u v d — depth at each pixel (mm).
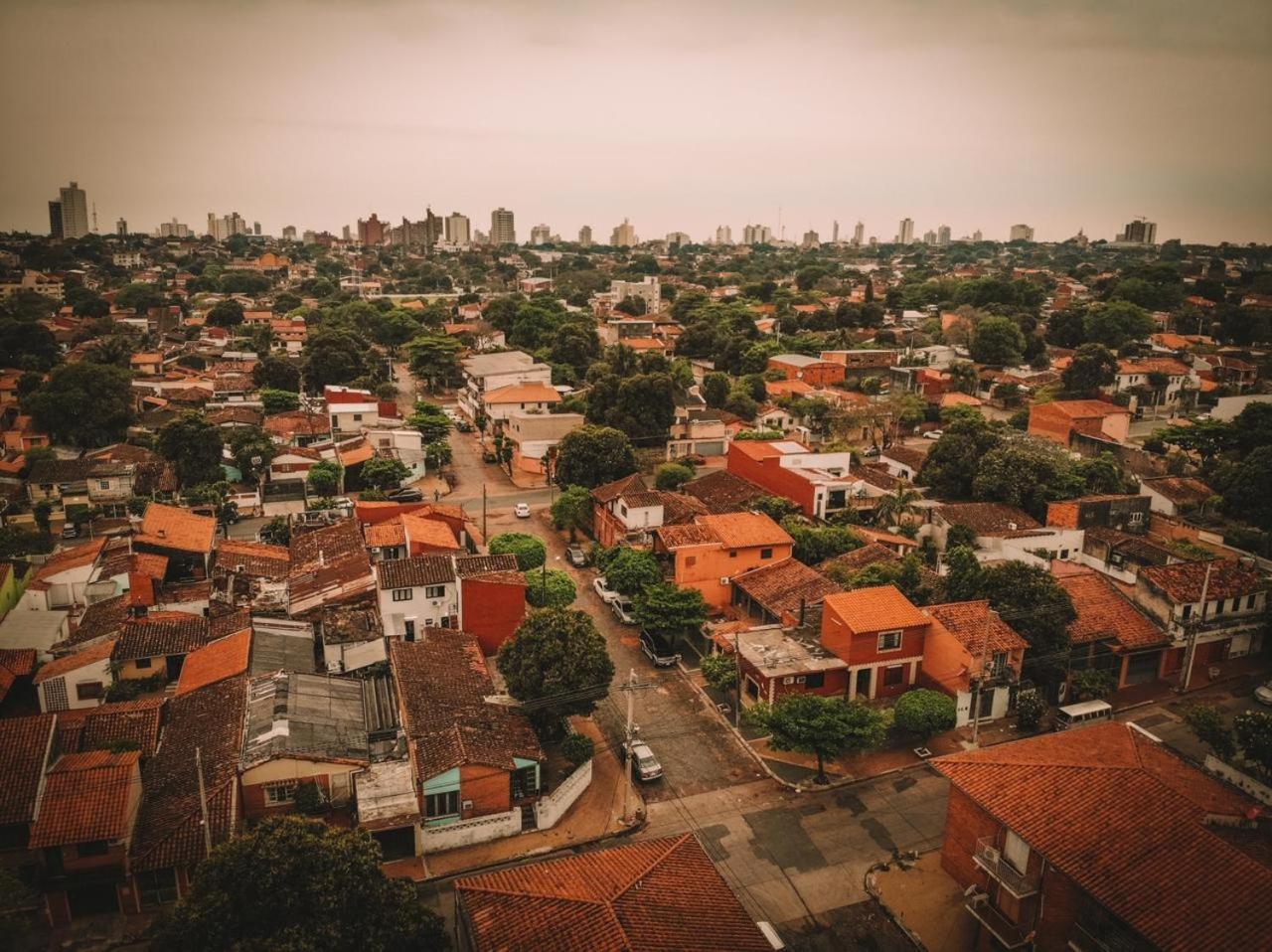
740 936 25281
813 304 185000
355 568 54875
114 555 56750
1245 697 47500
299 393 118438
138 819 32719
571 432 79812
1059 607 46375
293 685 41500
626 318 168500
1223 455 86000
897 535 66000
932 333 152000
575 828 36812
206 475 79812
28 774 30922
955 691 44406
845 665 45156
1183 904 24172
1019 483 70312
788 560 58688
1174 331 153375
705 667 46781
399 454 86625
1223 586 49875
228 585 55750
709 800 38812
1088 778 29203
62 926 30391
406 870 34031
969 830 31953
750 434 92812
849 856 35094
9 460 84500
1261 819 27984
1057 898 27391
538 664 40781
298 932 23188
